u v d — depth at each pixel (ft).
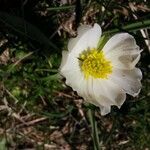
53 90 0.39
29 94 0.38
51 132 0.41
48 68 0.38
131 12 0.40
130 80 0.34
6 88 0.38
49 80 0.38
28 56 0.38
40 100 0.40
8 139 0.40
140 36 0.39
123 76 0.34
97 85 0.34
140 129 0.41
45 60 0.38
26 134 0.40
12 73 0.38
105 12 0.38
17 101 0.38
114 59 0.34
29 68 0.38
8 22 0.35
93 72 0.34
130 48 0.33
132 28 0.37
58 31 0.38
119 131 0.41
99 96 0.34
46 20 0.38
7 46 0.37
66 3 0.38
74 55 0.33
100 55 0.34
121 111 0.40
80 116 0.41
